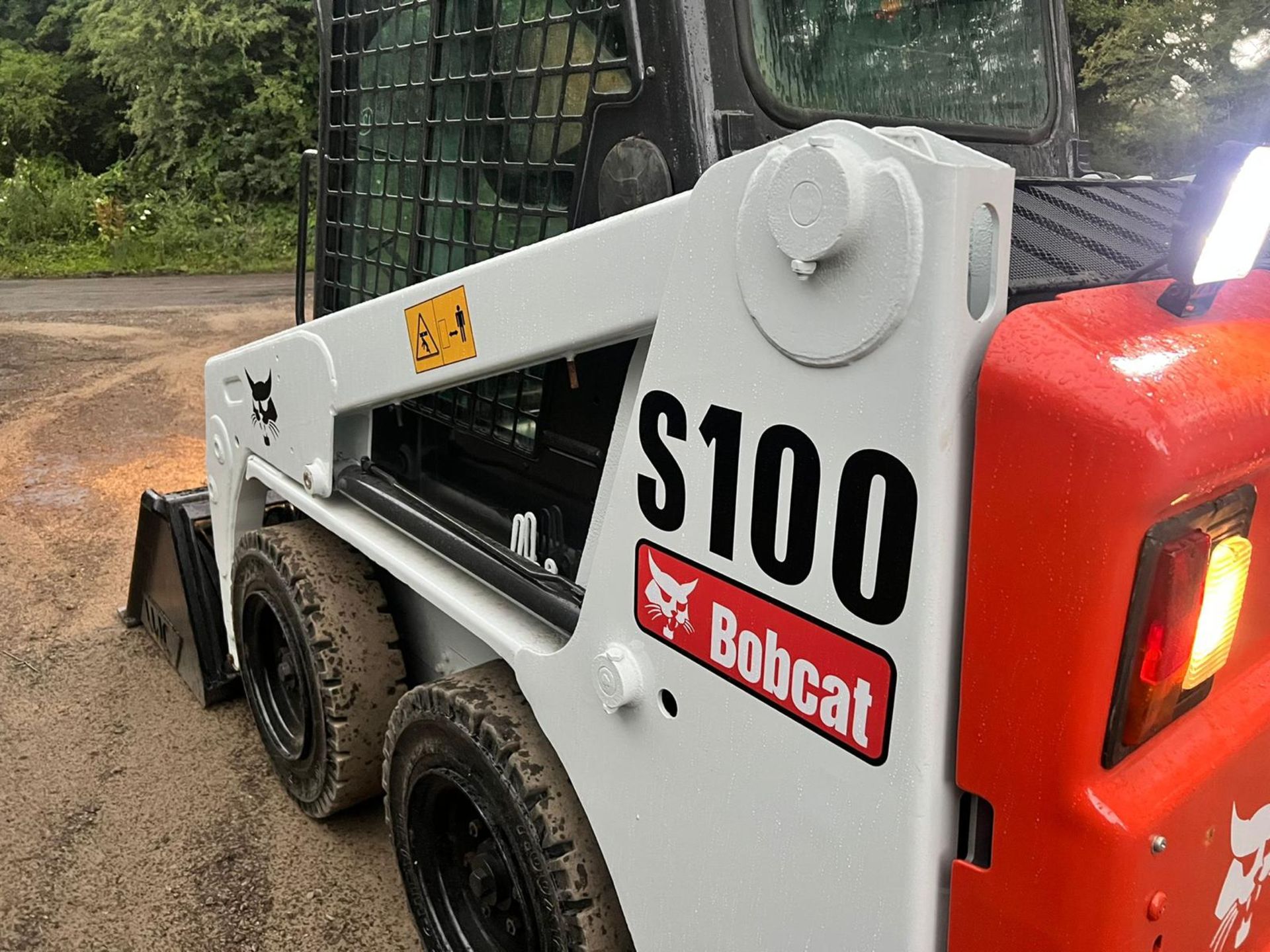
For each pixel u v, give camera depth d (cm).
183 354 958
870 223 104
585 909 170
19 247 1698
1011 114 215
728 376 125
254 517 302
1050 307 107
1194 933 124
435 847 212
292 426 248
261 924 246
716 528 131
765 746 130
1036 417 98
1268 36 1132
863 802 119
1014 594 103
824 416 114
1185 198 105
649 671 147
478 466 235
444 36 200
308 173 260
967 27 202
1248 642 130
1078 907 106
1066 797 104
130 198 1967
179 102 1919
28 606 425
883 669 113
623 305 144
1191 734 120
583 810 172
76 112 2264
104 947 238
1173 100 1172
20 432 703
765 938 136
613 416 182
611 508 150
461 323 178
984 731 109
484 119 192
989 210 102
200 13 1881
